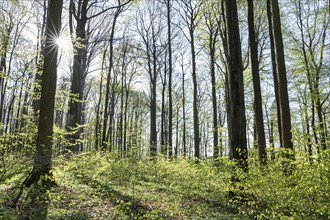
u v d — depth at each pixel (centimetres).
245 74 2050
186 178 916
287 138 914
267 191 500
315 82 1770
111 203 659
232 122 791
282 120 937
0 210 432
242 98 802
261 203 578
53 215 519
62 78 2517
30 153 564
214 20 1866
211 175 740
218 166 750
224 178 702
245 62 1988
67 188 699
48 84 746
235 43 824
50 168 635
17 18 1853
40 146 671
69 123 1219
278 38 991
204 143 3812
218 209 682
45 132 712
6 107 2653
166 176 1006
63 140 861
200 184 805
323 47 1797
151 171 1000
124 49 2747
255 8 1711
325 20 1781
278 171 489
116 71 3042
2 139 632
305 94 1809
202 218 606
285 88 952
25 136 738
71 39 1069
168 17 2056
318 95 1558
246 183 575
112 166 916
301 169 426
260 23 1792
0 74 879
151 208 647
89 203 630
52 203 579
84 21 1356
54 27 776
